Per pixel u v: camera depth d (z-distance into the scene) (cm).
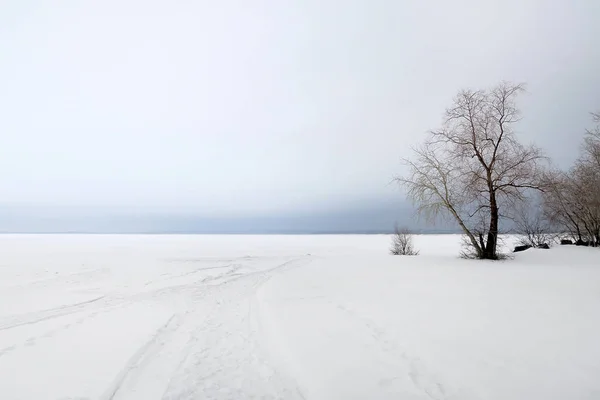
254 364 506
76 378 452
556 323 573
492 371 412
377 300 834
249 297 1028
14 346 575
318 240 6494
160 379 457
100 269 1809
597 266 1293
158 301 984
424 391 386
